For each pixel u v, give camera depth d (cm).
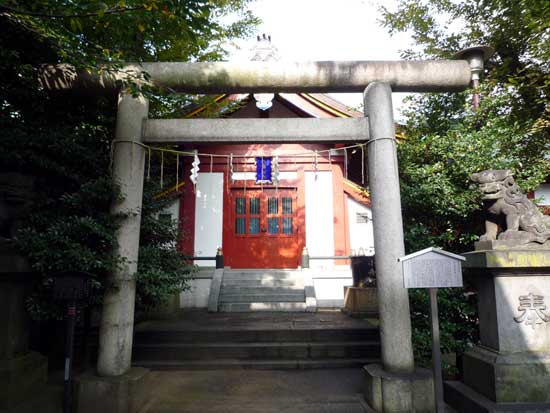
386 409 430
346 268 1116
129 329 481
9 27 469
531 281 411
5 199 467
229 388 529
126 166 502
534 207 427
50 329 675
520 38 754
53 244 450
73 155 516
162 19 484
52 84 520
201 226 1159
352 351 652
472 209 566
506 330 402
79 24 409
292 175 1198
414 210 609
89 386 437
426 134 744
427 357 548
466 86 543
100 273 481
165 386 539
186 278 653
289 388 528
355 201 1179
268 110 1200
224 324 775
